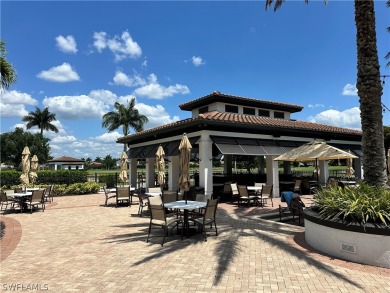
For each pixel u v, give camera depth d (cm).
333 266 708
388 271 674
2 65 1253
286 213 1480
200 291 579
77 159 9675
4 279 661
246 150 1939
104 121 5116
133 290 589
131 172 2978
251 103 2622
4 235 1092
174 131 2186
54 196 2523
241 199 1750
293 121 2847
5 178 3328
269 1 1463
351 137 2731
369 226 716
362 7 936
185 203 1105
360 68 934
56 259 799
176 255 812
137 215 1515
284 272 673
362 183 893
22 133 6962
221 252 831
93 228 1202
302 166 5475
